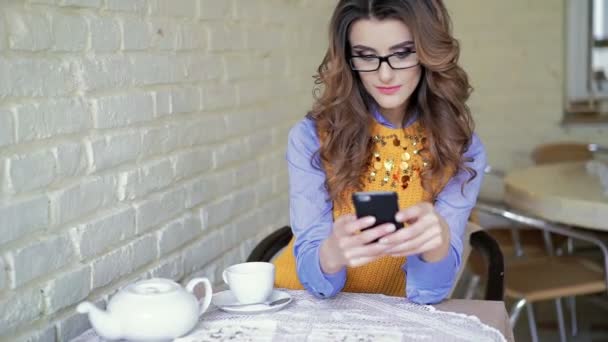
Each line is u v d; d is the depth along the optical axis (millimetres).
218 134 2021
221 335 1134
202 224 1914
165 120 1724
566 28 3719
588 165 2887
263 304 1271
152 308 1085
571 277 2381
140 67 1604
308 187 1407
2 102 1177
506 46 3758
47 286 1263
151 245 1636
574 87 3775
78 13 1392
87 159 1395
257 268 1310
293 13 2639
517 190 2447
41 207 1254
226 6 2086
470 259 2527
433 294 1286
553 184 2477
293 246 1489
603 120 3682
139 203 1589
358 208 1103
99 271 1421
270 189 2426
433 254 1255
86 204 1390
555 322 3174
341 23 1331
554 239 3002
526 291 2268
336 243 1205
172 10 1765
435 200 1421
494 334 1132
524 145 3811
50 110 1285
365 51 1303
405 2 1256
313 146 1419
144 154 1614
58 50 1317
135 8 1589
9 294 1181
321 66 1442
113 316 1087
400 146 1434
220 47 2043
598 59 3742
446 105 1391
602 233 2943
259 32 2334
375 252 1139
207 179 1950
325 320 1200
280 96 2523
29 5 1254
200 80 1916
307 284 1316
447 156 1393
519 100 3785
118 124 1507
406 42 1279
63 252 1311
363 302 1302
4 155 1176
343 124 1390
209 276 1959
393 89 1312
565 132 3752
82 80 1385
